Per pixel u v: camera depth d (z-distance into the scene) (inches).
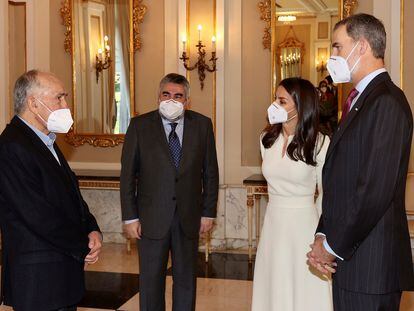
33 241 91.7
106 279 200.7
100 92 260.8
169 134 132.2
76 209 98.1
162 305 131.3
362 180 79.0
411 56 230.4
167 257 131.3
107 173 252.1
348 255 81.4
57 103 96.3
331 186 85.0
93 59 260.7
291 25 240.4
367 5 233.8
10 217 91.9
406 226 84.7
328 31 236.2
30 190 90.0
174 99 128.0
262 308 117.1
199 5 244.8
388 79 83.7
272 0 241.3
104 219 264.1
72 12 261.3
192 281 131.6
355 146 81.4
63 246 92.5
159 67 255.0
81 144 264.2
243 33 247.0
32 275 91.0
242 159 249.9
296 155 111.2
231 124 250.4
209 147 135.9
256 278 118.3
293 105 112.0
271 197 117.4
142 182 131.0
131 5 254.7
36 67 266.7
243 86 248.1
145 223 129.1
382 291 81.4
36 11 266.5
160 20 254.1
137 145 131.1
